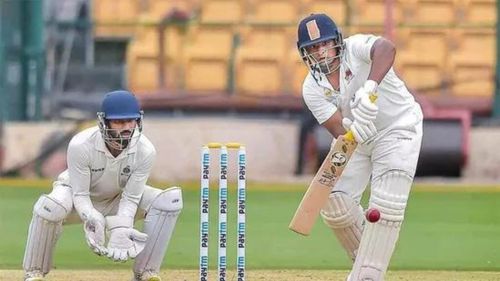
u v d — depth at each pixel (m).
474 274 27.53
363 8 60.28
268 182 56.47
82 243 33.84
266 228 38.09
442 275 27.25
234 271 27.45
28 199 48.00
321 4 61.34
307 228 20.52
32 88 59.56
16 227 38.19
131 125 21.12
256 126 57.91
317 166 55.94
